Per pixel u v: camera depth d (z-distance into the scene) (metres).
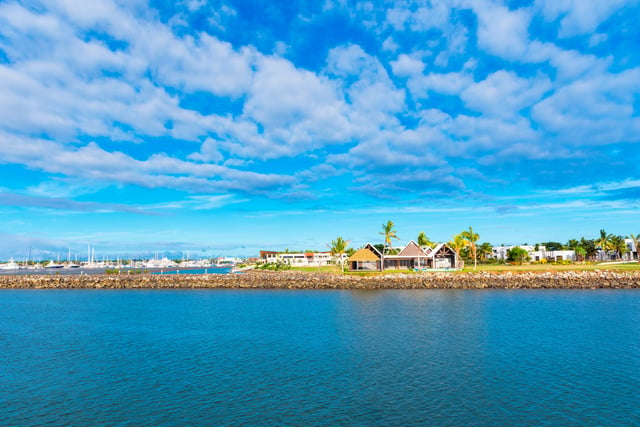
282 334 45.22
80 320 57.69
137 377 30.30
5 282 122.38
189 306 73.06
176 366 33.00
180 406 24.77
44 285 121.88
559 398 25.02
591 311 58.62
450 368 31.16
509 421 21.97
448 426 21.44
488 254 188.38
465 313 57.94
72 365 33.69
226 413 23.61
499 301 71.31
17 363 34.44
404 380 28.52
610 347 37.16
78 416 23.59
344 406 24.19
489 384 27.50
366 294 86.88
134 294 99.19
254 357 35.41
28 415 23.80
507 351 36.00
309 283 105.50
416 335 43.12
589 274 99.56
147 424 22.42
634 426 21.28
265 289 104.94
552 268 116.31
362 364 32.53
